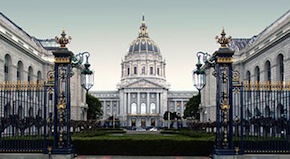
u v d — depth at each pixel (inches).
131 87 6624.0
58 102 864.9
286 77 1830.7
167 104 6919.3
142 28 7283.5
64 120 868.6
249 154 861.2
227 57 856.3
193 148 973.2
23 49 2172.7
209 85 2733.8
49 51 2674.7
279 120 967.0
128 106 6628.9
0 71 1865.2
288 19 1868.8
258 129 1047.0
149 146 979.3
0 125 919.7
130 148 981.2
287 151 876.6
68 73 876.6
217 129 861.2
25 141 933.2
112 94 6993.1
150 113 6624.0
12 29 2098.9
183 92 7027.6
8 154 861.2
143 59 6899.6
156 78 6909.5
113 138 1008.2
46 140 909.2
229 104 845.2
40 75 2578.7
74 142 984.3
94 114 4192.9
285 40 1839.3
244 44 2854.3
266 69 2169.0
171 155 975.0
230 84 852.0
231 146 842.8
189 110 4690.0
